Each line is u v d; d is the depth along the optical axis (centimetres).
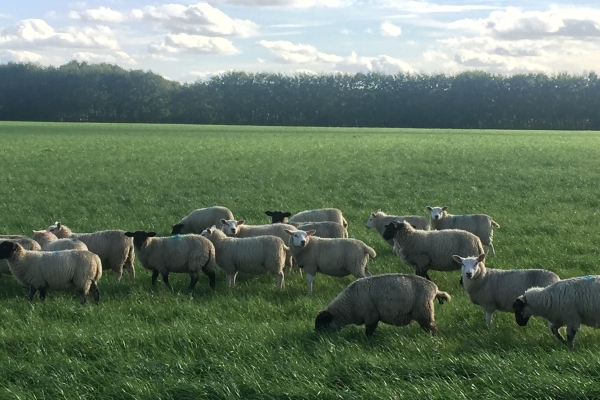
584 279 961
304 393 776
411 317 1020
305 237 1357
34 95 17638
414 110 18562
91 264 1263
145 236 1403
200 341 973
